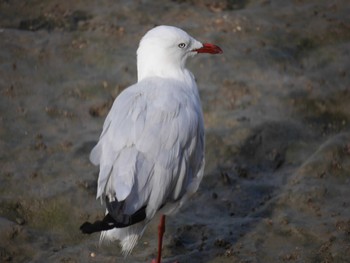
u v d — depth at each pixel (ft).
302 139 43.91
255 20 54.19
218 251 35.58
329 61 50.55
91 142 42.78
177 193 32.35
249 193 39.91
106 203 30.42
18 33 52.80
